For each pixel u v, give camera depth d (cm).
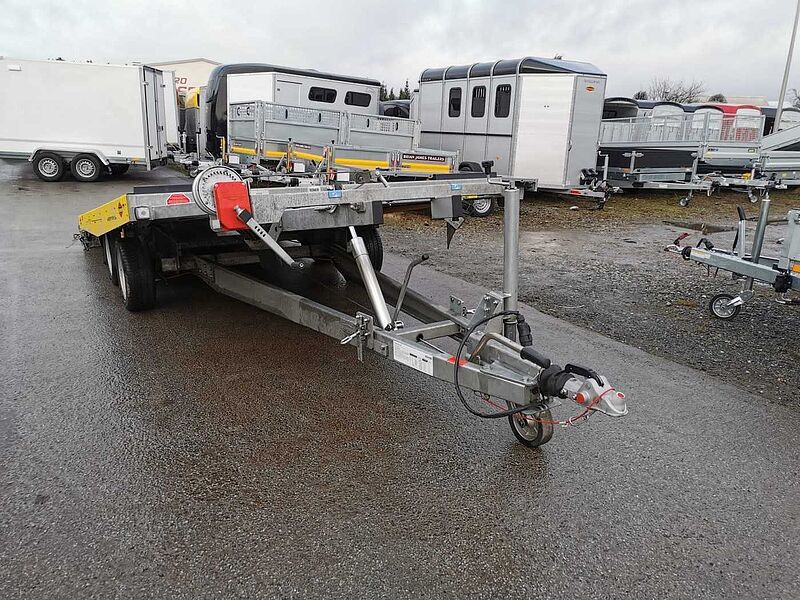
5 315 519
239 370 417
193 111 2145
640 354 473
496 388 292
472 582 231
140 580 227
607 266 811
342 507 272
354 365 431
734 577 238
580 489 291
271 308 443
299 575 231
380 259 600
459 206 400
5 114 1555
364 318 351
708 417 369
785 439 345
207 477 292
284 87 1355
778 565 245
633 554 249
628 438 340
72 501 271
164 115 1869
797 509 281
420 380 408
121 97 1609
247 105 1072
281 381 401
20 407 354
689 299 643
